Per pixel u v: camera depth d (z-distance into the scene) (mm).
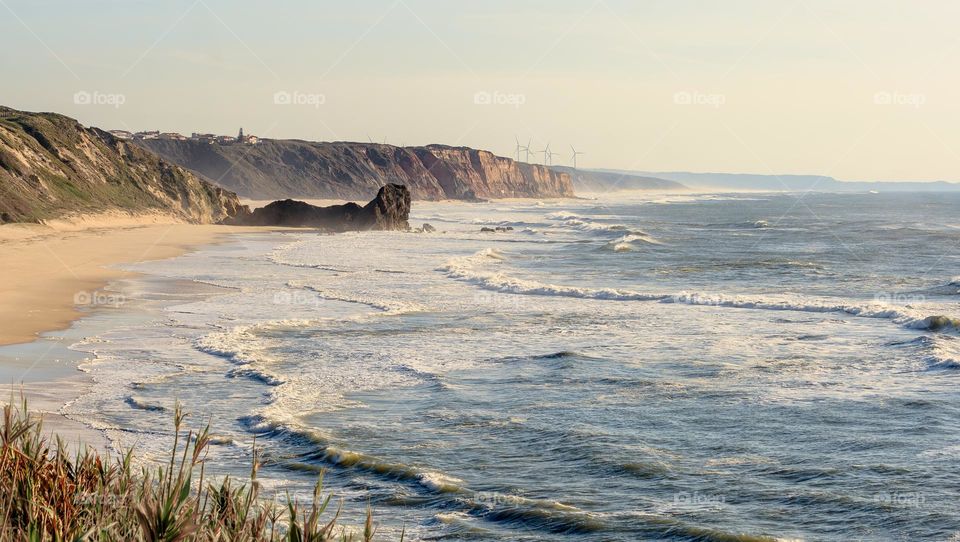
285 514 9711
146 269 42969
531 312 28984
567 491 11031
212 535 4391
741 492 10938
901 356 20500
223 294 33438
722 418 14742
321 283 37719
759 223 103062
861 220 115438
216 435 13719
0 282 35125
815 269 46625
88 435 13438
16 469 4785
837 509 10281
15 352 20953
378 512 10312
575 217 125250
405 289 35656
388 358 20516
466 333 24484
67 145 84562
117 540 4230
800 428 14055
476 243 68188
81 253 50344
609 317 27844
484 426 14281
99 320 26297
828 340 23125
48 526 4312
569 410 15359
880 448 12836
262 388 17250
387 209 87062
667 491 11016
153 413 15117
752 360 20219
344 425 14359
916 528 9641
